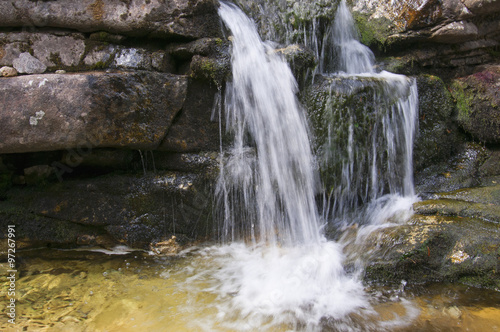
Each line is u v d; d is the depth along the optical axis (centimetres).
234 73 319
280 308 260
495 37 428
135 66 311
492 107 387
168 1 311
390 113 354
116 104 286
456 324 240
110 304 261
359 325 242
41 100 278
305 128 337
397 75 384
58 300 263
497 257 278
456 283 285
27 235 327
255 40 344
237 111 333
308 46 365
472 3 382
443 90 397
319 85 338
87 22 303
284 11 361
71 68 306
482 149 401
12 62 296
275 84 329
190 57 329
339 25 402
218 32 330
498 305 259
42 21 296
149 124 304
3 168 324
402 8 400
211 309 258
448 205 327
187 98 322
